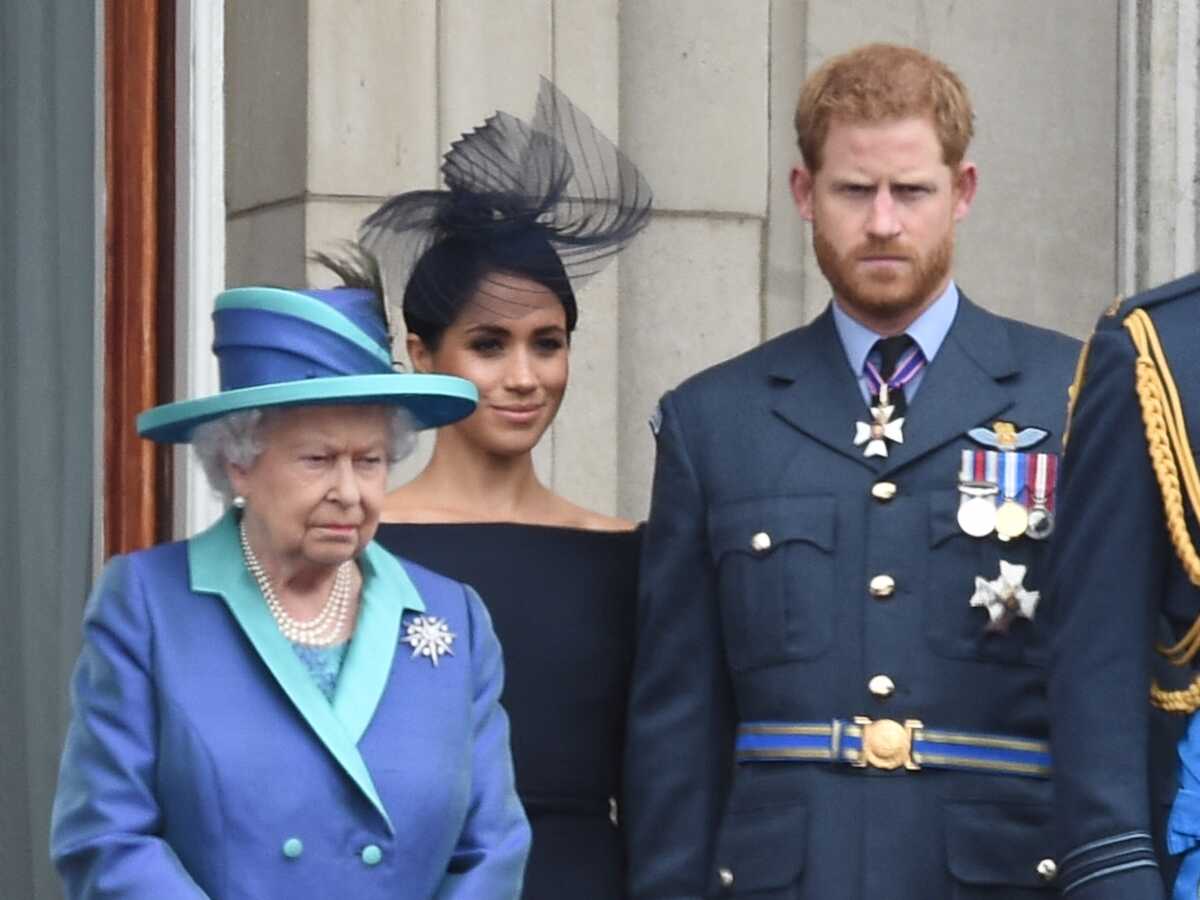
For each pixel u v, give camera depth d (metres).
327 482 16.78
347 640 17.14
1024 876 18.61
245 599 16.92
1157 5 26.06
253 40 24.75
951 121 19.38
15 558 24.16
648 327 25.92
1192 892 16.20
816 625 18.97
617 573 20.52
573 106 23.31
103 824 16.39
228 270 24.53
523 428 20.67
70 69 24.52
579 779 20.16
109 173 24.45
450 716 17.11
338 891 16.53
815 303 26.22
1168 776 16.47
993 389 19.45
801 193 20.02
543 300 20.59
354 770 16.61
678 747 19.50
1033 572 18.92
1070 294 26.47
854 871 18.58
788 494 19.27
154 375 24.36
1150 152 26.16
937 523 19.05
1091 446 16.77
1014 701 18.81
